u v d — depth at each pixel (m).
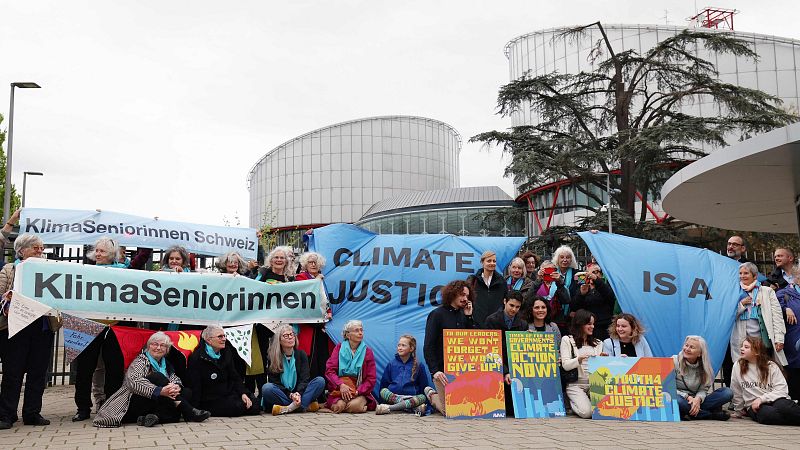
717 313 8.46
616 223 25.56
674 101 27.30
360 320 9.06
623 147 25.42
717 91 26.00
